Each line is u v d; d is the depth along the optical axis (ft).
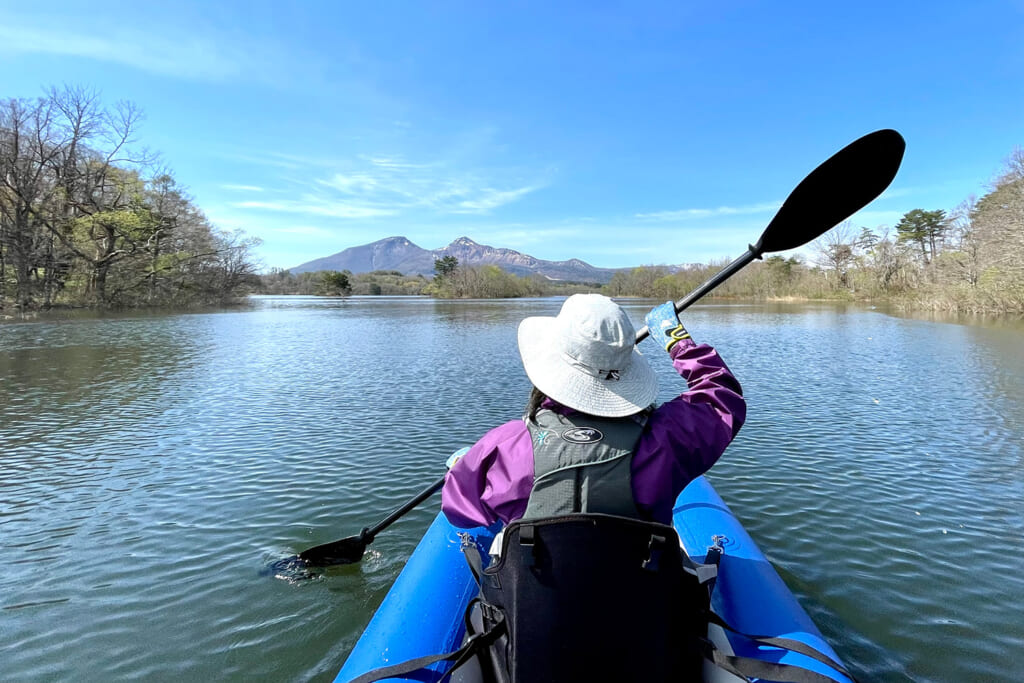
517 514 4.99
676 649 5.15
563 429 4.87
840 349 48.37
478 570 6.19
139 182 109.81
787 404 27.25
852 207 7.90
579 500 4.60
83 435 21.97
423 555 9.13
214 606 10.82
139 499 15.76
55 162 95.14
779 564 12.14
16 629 10.14
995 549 12.80
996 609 10.52
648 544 4.52
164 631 10.08
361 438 21.36
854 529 13.76
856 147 7.27
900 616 10.30
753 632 6.82
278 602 10.92
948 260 109.60
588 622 4.66
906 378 34.12
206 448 20.25
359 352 47.14
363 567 12.17
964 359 41.88
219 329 69.62
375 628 7.38
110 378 34.30
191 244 120.98
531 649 4.78
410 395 29.17
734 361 41.55
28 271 88.69
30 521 14.40
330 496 15.88
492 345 52.54
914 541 13.16
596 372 4.96
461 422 23.62
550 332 5.49
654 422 5.05
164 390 30.73
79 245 99.19
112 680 8.87
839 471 17.72
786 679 5.43
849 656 9.22
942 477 17.24
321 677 8.95
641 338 7.01
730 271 8.08
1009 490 16.21
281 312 113.29
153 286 112.16
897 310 110.01
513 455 4.99
